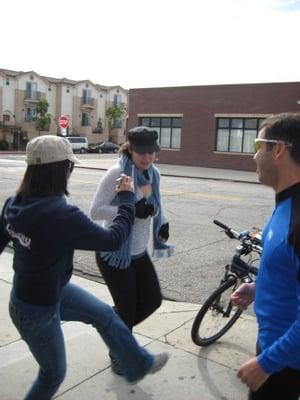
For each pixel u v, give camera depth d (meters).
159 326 4.41
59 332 2.49
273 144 1.91
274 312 1.85
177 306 5.04
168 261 6.89
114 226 2.53
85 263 6.70
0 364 3.62
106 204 3.28
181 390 3.31
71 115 64.31
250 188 18.28
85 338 4.05
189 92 30.09
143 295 3.52
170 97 31.00
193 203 13.12
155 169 3.61
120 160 3.40
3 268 6.19
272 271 1.84
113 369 3.51
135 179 3.37
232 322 4.22
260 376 1.78
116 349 2.78
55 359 2.49
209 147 29.55
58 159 2.31
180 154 30.86
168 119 31.47
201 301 5.29
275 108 26.72
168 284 5.86
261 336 1.93
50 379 2.53
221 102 28.75
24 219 2.27
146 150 3.31
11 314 2.47
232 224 10.09
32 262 2.32
